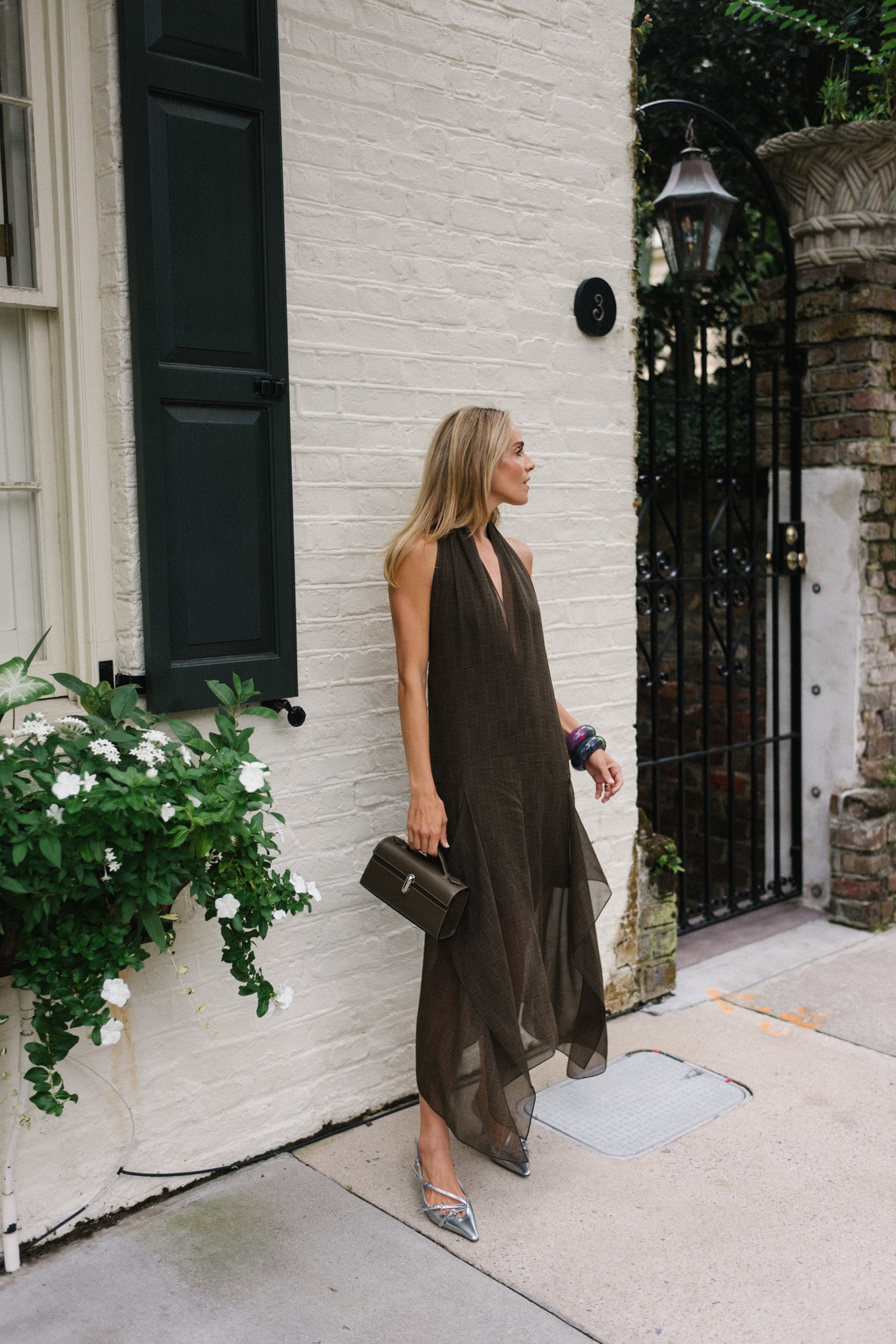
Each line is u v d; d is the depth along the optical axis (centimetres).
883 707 440
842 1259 227
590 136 322
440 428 247
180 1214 244
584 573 335
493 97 295
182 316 229
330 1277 222
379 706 281
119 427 228
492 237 298
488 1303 214
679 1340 204
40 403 231
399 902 234
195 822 194
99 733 206
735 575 412
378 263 273
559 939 262
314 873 271
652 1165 263
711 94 517
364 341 271
